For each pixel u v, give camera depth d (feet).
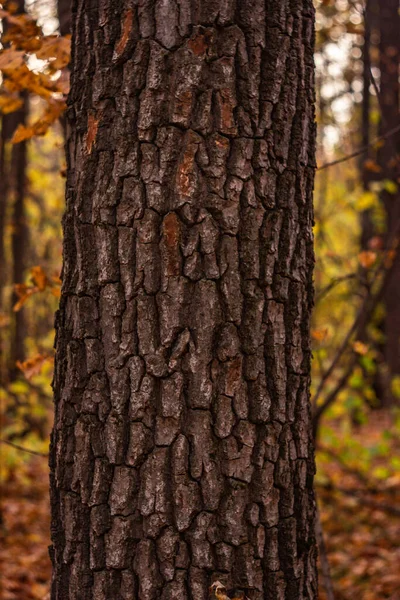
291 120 7.11
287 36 7.11
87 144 7.04
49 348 25.29
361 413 17.02
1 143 22.24
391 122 19.75
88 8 7.14
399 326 29.04
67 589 7.01
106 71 7.02
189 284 6.88
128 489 6.87
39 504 21.01
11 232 23.20
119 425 6.89
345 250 30.25
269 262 6.98
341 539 17.20
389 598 13.38
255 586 6.89
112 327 6.93
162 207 6.89
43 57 8.80
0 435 18.53
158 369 6.86
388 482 19.63
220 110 6.92
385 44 20.48
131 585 6.85
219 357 6.88
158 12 6.95
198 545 6.83
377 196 19.63
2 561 15.47
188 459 6.85
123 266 6.91
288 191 7.09
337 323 25.77
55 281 9.37
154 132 6.91
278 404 7.00
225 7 6.96
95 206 6.98
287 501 7.02
